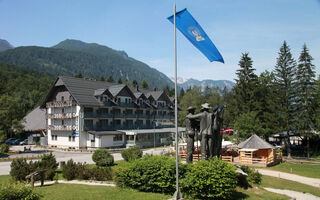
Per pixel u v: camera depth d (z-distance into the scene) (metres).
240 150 36.50
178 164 14.62
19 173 18.22
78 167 20.11
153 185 14.59
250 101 56.16
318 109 47.56
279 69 51.34
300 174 31.19
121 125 58.25
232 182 14.02
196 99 90.69
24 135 66.94
